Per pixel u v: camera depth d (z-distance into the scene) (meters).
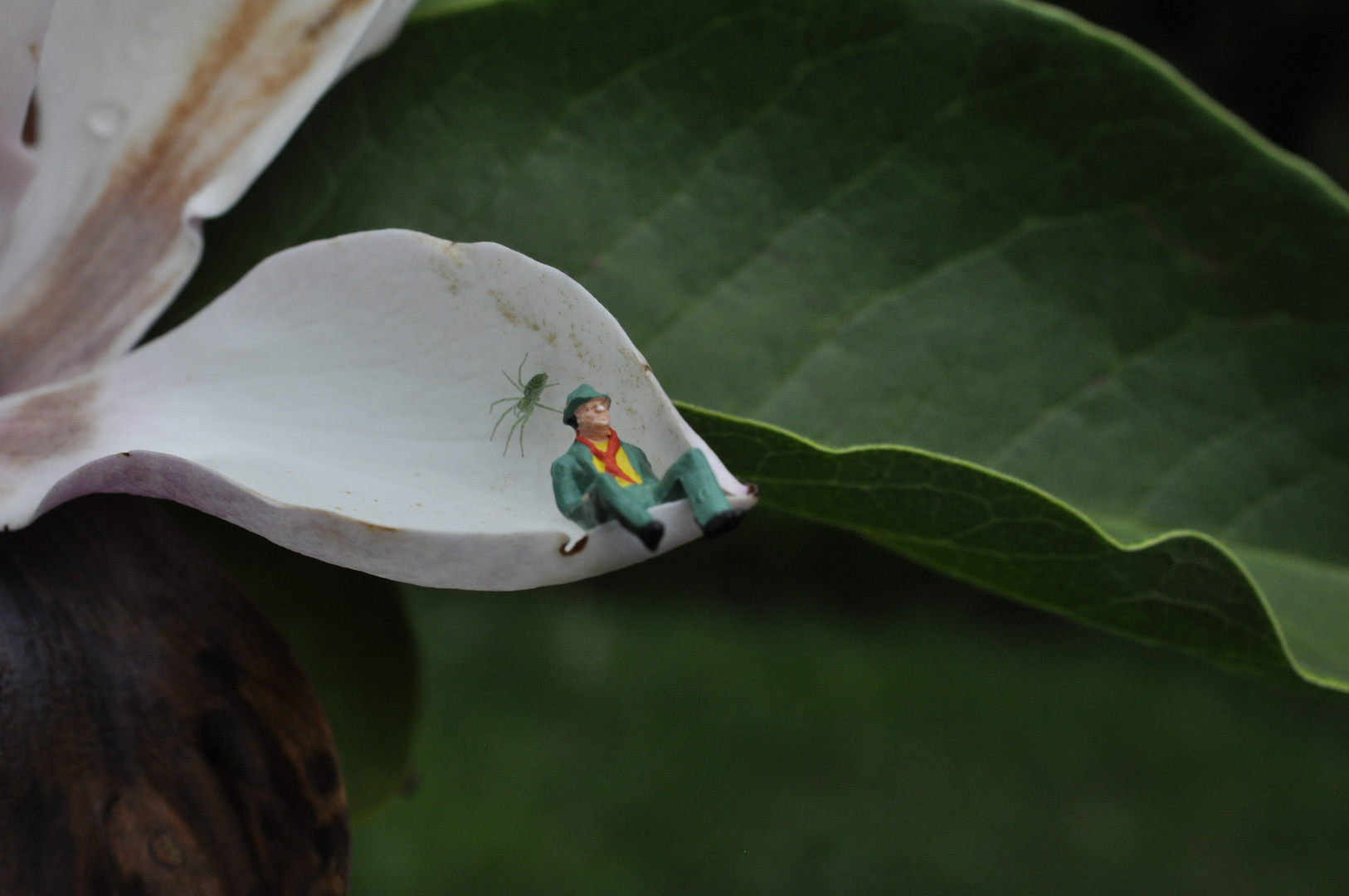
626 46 0.32
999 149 0.33
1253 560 0.33
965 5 0.32
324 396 0.29
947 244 0.33
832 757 2.04
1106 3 2.14
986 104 0.32
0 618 0.29
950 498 0.30
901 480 0.30
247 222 0.33
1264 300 0.33
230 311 0.30
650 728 2.12
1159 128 0.32
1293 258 0.32
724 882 1.73
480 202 0.33
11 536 0.30
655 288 0.33
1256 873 1.79
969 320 0.33
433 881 1.68
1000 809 1.93
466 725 2.09
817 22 0.32
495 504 0.28
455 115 0.33
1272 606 0.33
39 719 0.29
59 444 0.29
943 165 0.33
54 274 0.31
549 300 0.28
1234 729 2.16
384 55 0.32
